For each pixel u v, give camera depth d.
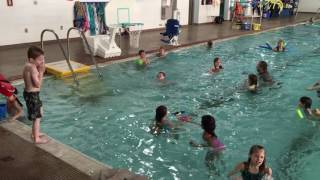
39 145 3.99
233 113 5.65
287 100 6.24
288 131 4.99
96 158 4.16
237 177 3.59
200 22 17.42
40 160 3.63
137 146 4.48
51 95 6.38
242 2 18.39
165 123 5.11
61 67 7.86
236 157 4.24
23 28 10.68
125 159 4.16
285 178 3.83
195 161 4.13
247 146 4.54
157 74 7.87
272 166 4.07
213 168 3.99
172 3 15.72
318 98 6.31
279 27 16.20
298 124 5.21
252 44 12.02
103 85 7.04
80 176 3.32
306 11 25.02
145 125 5.11
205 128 4.50
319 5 24.34
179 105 5.96
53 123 5.14
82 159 3.67
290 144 4.61
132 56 9.47
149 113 5.57
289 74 8.01
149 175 3.83
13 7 10.29
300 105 5.58
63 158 3.67
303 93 6.61
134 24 10.44
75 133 4.83
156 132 4.87
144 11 14.40
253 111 5.73
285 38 13.41
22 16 10.56
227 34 13.63
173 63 9.02
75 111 5.62
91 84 7.09
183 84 7.16
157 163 4.08
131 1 13.65
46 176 3.31
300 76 7.83
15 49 10.20
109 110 5.69
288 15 22.20
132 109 5.75
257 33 14.55
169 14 15.65
